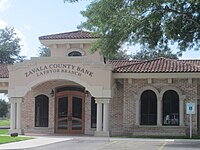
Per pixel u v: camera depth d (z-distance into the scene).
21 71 27.67
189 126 26.67
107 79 26.48
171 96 27.27
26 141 21.97
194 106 25.55
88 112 28.56
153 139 24.03
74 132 28.78
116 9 23.42
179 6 23.36
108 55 25.11
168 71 26.61
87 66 26.77
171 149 18.66
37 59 27.36
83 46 30.34
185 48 25.23
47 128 29.20
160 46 24.78
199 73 26.31
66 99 29.16
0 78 30.05
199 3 22.38
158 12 23.20
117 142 22.27
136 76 27.09
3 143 20.59
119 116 28.03
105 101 26.44
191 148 19.12
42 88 29.56
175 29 23.89
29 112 29.70
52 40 30.27
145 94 27.61
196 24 23.77
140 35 24.03
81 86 28.81
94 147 19.42
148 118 27.47
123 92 27.92
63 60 27.03
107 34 24.25
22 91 27.55
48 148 18.81
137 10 23.31
